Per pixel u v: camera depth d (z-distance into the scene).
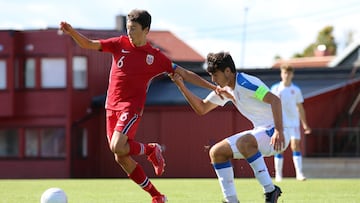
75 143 119.69
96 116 121.31
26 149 121.56
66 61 118.81
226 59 29.89
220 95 31.12
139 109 31.50
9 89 120.25
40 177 120.75
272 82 116.94
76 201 39.03
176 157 114.00
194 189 49.12
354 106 114.62
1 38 120.19
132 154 31.83
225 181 29.98
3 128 122.25
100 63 122.56
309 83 116.81
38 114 120.25
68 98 118.88
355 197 40.66
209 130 112.38
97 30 115.69
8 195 44.19
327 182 56.47
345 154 111.31
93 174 120.38
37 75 119.81
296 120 61.75
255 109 30.09
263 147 29.81
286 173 103.94
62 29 30.91
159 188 50.44
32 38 120.06
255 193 44.00
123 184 56.91
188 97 32.06
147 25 31.45
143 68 31.48
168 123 114.56
